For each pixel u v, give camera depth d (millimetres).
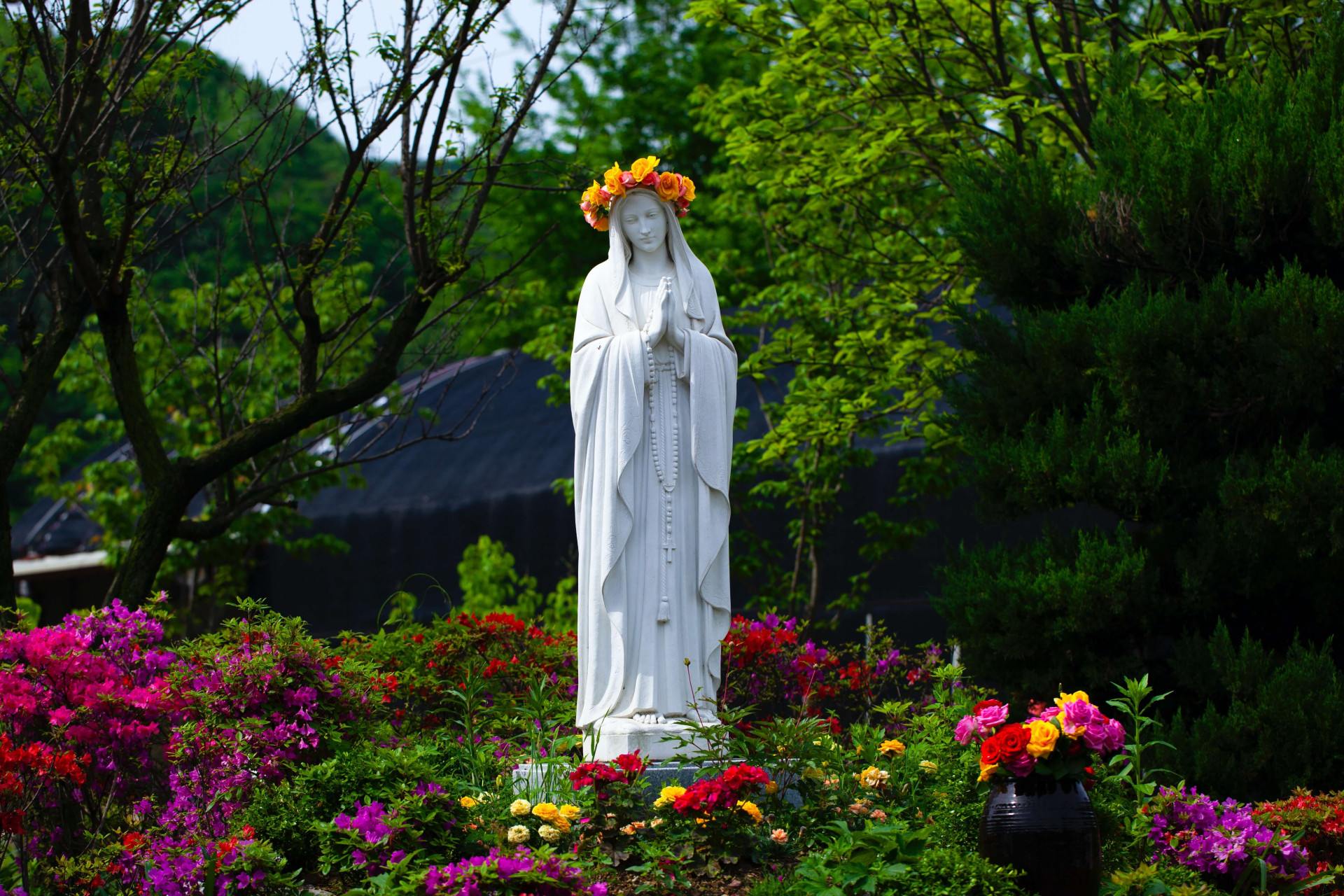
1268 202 8141
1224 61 10727
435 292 9547
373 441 10734
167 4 8781
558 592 13477
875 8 11336
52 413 25359
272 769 6016
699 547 6742
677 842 5633
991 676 8758
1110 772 6738
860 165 11750
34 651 5812
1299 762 7445
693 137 21000
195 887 5281
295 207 20156
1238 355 8133
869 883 5094
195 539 9586
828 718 8281
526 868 4863
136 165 8961
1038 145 11039
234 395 13875
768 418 13133
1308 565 8258
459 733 7656
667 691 6586
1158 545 8711
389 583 15742
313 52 9125
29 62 9172
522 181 19734
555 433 15992
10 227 9945
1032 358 8992
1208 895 5484
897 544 12438
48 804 5930
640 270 7109
